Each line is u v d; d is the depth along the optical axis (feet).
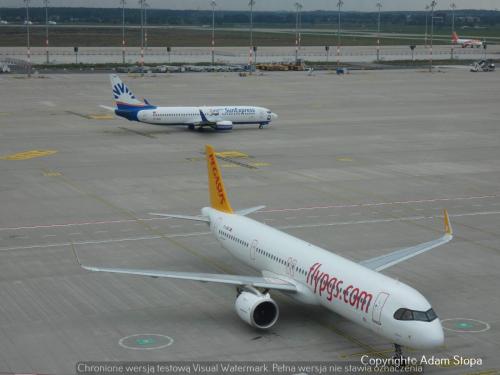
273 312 142.41
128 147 362.33
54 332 143.23
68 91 623.77
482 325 148.15
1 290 166.61
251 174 300.20
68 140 380.99
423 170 313.73
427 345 118.73
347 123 457.68
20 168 307.58
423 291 168.55
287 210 243.40
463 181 292.61
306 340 139.23
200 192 267.18
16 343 137.80
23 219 228.22
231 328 145.59
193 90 631.97
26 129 416.05
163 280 174.50
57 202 250.37
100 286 170.19
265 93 621.31
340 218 234.38
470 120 476.13
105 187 274.16
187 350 135.33
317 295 141.18
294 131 422.41
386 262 158.20
